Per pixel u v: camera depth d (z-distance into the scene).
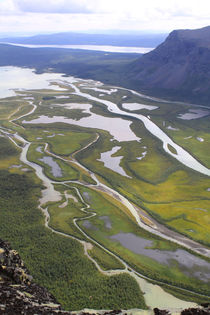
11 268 75.06
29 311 60.12
